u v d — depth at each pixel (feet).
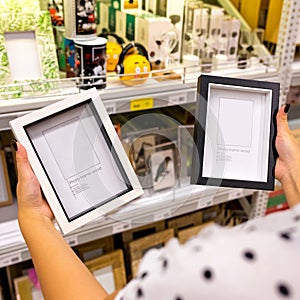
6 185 4.20
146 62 3.83
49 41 3.61
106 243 4.76
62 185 2.52
